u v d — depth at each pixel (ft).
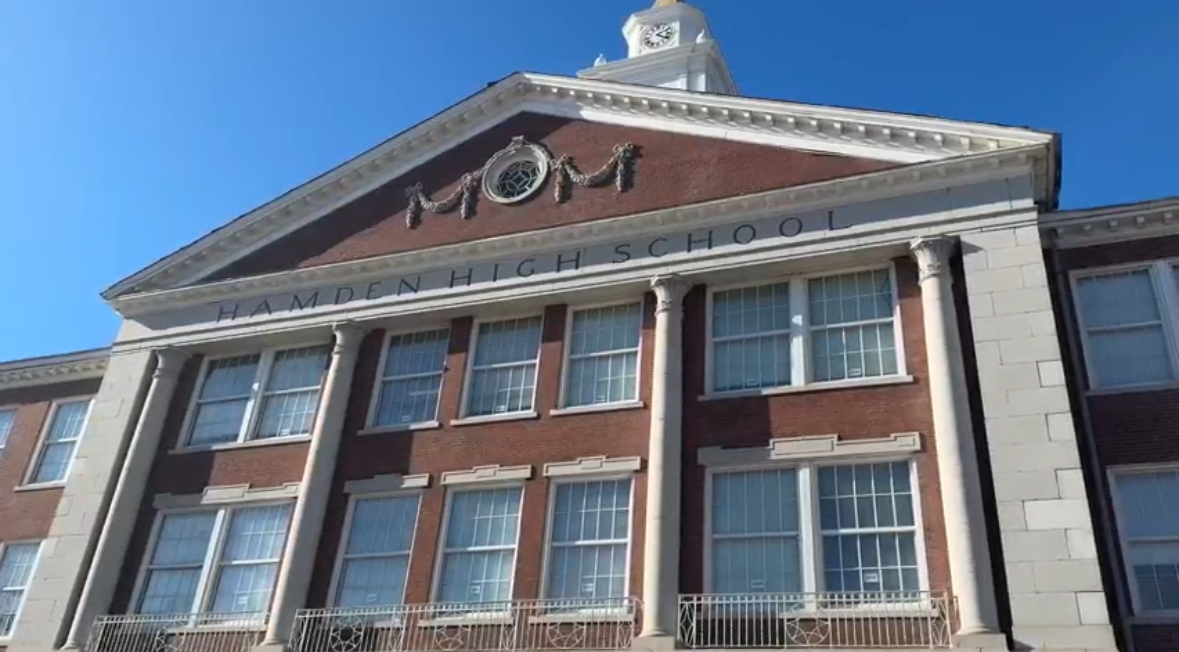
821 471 58.75
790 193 67.15
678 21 132.36
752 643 54.19
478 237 78.13
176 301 85.87
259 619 67.51
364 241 82.74
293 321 79.92
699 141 74.79
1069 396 58.03
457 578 64.08
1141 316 59.82
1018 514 51.85
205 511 75.25
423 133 85.05
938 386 57.11
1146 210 61.31
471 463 67.77
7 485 88.28
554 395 68.33
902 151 66.95
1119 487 55.26
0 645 78.43
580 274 71.61
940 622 51.37
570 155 79.41
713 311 67.92
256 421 78.33
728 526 58.95
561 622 58.95
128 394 82.43
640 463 62.69
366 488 69.92
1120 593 52.08
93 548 75.25
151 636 69.56
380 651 62.18
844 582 54.85
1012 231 60.64
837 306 64.64
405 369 75.92
